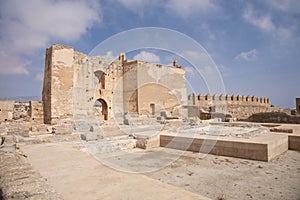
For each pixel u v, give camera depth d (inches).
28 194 102.3
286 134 404.5
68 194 122.8
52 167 183.8
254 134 405.1
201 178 236.1
